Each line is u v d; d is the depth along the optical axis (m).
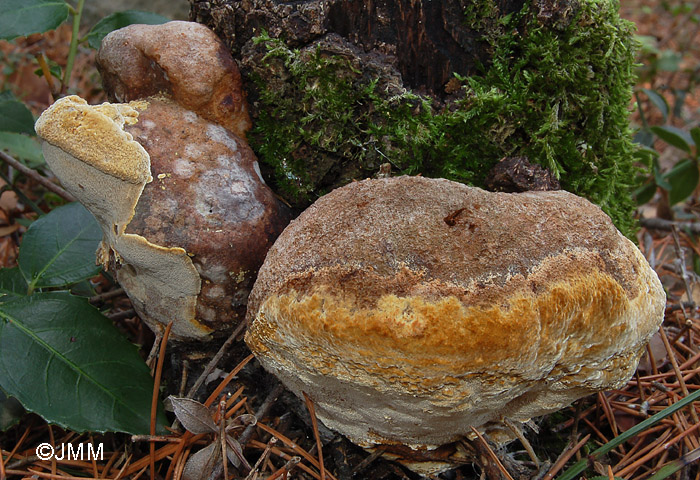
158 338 0.39
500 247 0.33
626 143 0.42
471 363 0.32
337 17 0.38
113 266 0.37
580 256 0.33
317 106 0.38
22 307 0.38
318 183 0.40
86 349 0.37
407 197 0.34
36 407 0.36
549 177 0.39
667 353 0.42
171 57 0.37
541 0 0.37
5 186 0.48
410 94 0.38
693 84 0.85
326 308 0.32
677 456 0.39
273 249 0.35
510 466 0.37
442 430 0.35
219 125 0.38
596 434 0.40
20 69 0.74
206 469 0.36
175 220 0.35
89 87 0.76
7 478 0.37
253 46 0.38
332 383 0.34
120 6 0.92
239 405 0.38
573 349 0.33
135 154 0.35
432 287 0.32
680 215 0.58
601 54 0.38
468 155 0.39
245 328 0.38
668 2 1.31
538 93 0.38
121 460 0.38
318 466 0.37
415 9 0.38
